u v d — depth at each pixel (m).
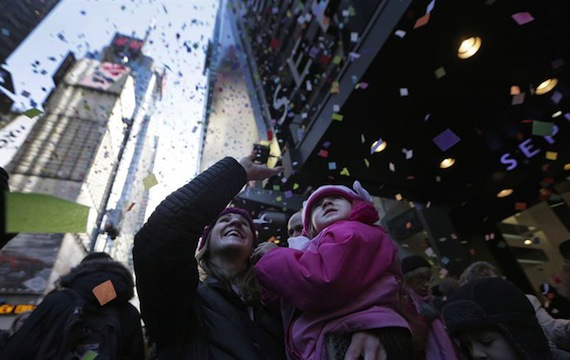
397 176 4.88
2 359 1.23
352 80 3.50
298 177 4.75
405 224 6.41
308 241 1.20
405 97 3.56
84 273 1.59
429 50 3.04
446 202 5.21
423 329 1.26
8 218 0.42
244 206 5.49
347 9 4.46
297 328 0.93
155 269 0.87
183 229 0.91
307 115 5.65
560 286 2.28
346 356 0.78
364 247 0.93
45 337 1.27
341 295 0.86
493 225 4.91
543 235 4.28
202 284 1.13
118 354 1.41
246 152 11.25
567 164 3.83
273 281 0.94
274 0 9.46
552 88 3.28
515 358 1.00
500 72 3.23
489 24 2.80
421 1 2.68
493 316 1.04
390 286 0.93
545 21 2.71
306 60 5.98
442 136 3.33
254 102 11.08
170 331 0.91
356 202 1.22
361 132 4.05
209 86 15.32
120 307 1.61
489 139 4.09
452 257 4.82
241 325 0.97
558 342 1.80
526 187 4.44
